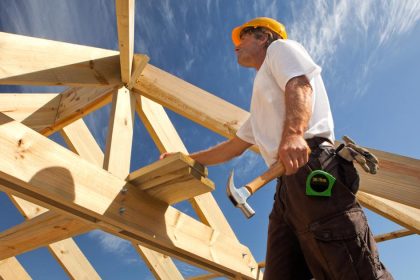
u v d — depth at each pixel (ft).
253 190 3.38
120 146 7.21
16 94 9.01
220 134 7.80
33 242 7.27
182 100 7.98
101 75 7.64
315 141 3.92
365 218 3.69
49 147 5.19
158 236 6.18
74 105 9.09
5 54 5.97
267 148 4.16
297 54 4.01
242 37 5.15
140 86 8.12
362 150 3.86
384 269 3.60
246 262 8.11
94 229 6.70
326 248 3.57
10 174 4.71
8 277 10.83
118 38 6.95
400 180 5.78
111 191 5.68
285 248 4.17
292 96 3.77
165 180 5.68
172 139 9.13
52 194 5.05
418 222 7.29
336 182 3.66
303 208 3.70
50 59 6.70
